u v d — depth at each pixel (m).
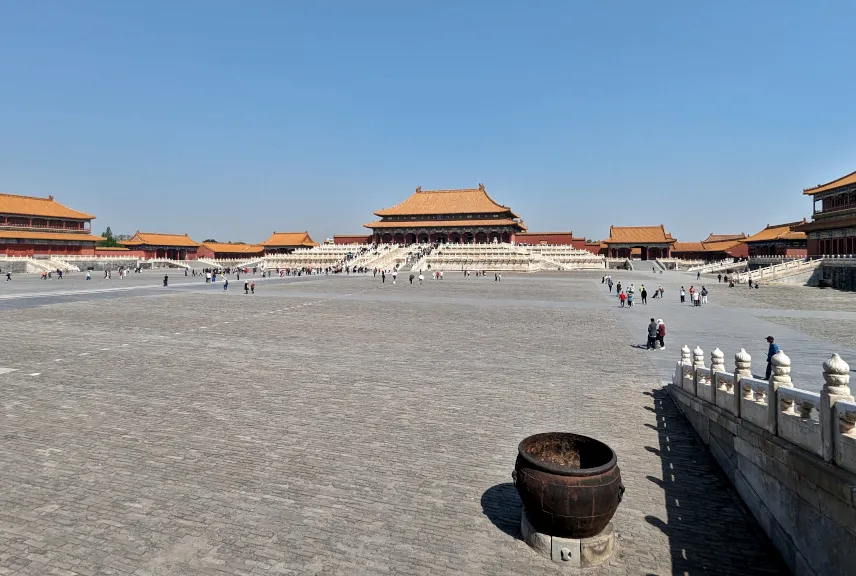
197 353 26.42
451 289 68.44
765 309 45.69
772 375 11.05
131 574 8.60
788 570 9.41
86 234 135.38
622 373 22.64
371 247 143.25
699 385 15.86
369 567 8.95
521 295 60.22
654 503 11.55
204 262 156.62
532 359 25.47
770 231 123.12
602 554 9.33
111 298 53.47
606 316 41.47
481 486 12.01
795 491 9.44
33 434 14.74
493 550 9.59
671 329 34.16
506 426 15.93
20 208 121.81
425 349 27.97
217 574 8.65
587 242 177.75
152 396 18.64
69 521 10.17
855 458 8.05
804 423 9.62
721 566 9.43
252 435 14.95
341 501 11.20
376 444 14.41
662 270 122.25
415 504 11.15
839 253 80.94
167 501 11.04
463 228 150.00
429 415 16.89
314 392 19.47
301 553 9.30
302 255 137.50
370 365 24.08
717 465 13.50
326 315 41.78
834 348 26.36
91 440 14.38
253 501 11.12
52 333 31.66
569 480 9.13
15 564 8.80
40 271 106.00
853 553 7.74
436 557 9.31
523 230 163.50
